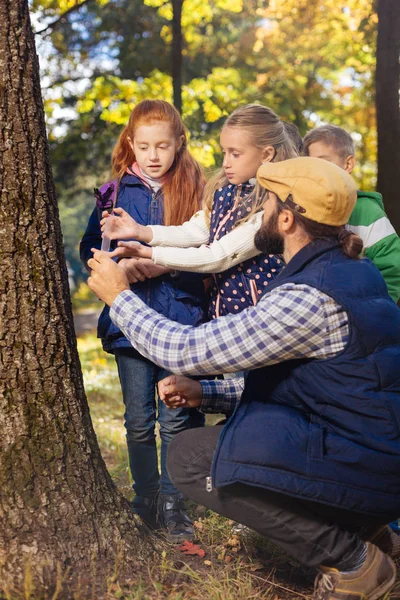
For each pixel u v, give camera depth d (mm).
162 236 2783
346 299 2082
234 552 2715
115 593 2229
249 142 2742
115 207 2982
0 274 2307
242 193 2801
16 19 2318
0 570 2188
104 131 13461
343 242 2188
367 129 13898
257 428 2119
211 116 9500
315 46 12250
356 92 14008
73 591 2188
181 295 2896
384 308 2135
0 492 2270
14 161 2311
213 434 2334
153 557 2482
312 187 2135
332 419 2105
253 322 2096
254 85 12578
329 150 3135
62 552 2262
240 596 2348
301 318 2061
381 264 2932
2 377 2309
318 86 14406
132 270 2799
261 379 2227
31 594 2129
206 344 2145
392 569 2246
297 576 2572
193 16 9109
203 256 2693
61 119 13258
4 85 2297
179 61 7195
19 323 2318
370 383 2076
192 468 2307
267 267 2768
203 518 3064
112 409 6125
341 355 2076
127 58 11672
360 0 9211
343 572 2215
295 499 2168
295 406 2188
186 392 2518
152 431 2943
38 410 2340
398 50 5867
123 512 2504
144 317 2273
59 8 7691
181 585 2379
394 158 5922
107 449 4594
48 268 2371
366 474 2072
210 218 2887
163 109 2891
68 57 11250
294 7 10523
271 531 2215
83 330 17719
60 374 2389
